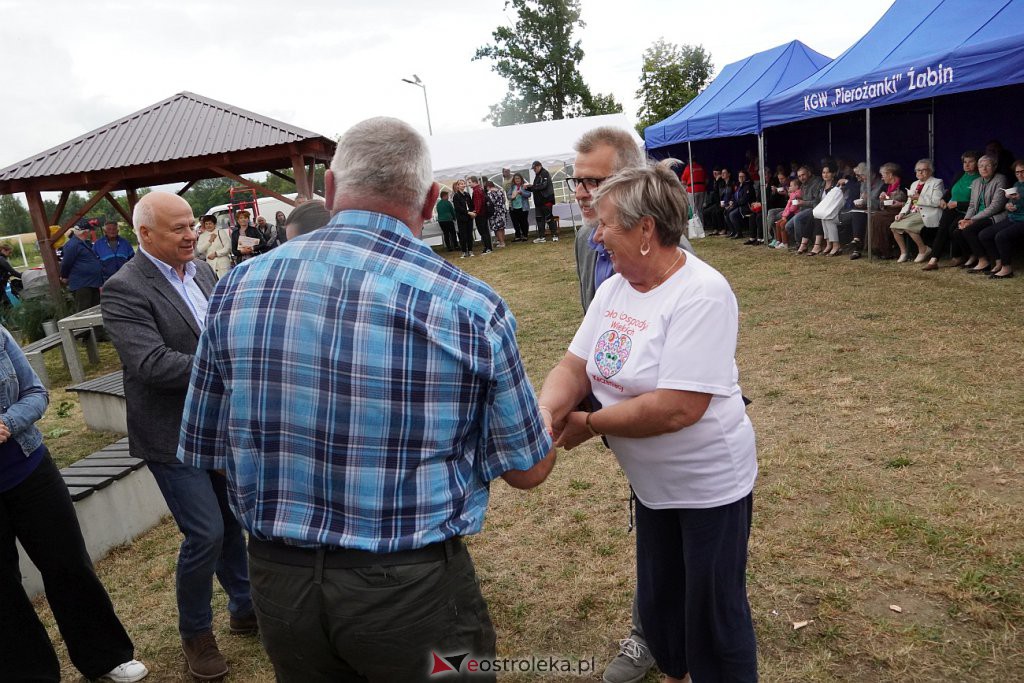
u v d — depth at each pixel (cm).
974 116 1056
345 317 130
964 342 552
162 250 249
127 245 1103
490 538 347
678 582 205
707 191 1526
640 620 215
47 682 254
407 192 139
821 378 514
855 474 362
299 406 132
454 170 1797
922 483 345
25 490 242
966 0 823
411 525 134
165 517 426
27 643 250
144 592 338
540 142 1897
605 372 185
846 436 409
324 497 134
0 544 241
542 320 830
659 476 186
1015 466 350
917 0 903
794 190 1108
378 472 132
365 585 134
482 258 1524
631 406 174
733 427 182
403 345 130
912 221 853
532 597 296
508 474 148
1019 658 229
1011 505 314
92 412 629
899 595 266
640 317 179
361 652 138
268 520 137
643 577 209
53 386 853
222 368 139
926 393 458
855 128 1330
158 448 245
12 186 1110
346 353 129
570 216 1931
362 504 133
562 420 193
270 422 134
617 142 219
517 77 3891
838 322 657
